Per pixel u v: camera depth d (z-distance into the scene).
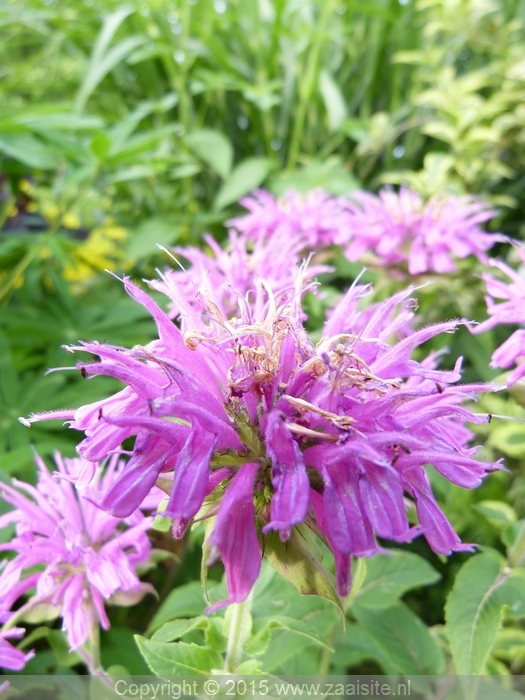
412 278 0.20
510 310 0.13
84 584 0.12
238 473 0.08
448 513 0.21
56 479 0.13
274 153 0.33
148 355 0.09
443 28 0.32
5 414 0.20
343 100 0.36
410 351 0.09
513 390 0.13
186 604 0.14
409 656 0.14
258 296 0.11
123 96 0.38
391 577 0.15
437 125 0.29
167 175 0.33
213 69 0.34
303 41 0.31
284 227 0.19
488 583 0.13
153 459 0.08
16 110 0.25
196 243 0.30
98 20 0.35
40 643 0.18
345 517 0.07
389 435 0.08
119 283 0.30
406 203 0.20
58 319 0.25
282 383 0.09
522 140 0.30
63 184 0.22
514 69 0.29
